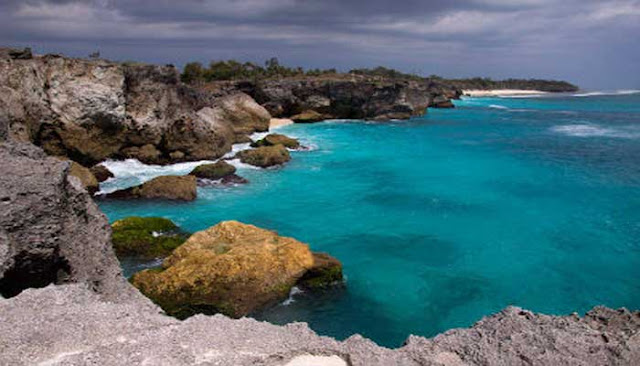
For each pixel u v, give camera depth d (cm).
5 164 1345
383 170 4478
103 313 1043
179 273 1945
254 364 928
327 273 2138
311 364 958
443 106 11906
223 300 1898
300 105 8400
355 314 1977
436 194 3681
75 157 3997
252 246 2105
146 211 3158
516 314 1139
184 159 4453
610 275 2342
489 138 6556
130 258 2353
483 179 4153
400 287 2205
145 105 4322
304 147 5497
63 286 1145
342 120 8481
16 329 955
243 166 4456
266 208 3281
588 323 1138
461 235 2844
